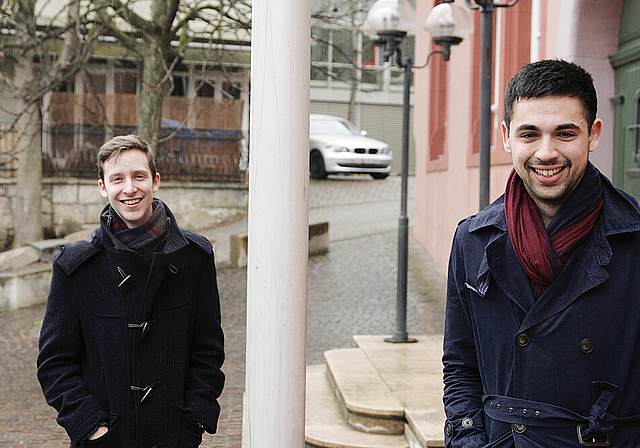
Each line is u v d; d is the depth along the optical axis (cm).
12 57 1167
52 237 1439
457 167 1088
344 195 1867
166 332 271
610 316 187
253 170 251
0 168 1402
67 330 267
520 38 830
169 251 270
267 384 248
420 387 540
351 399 509
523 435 193
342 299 1041
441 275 1178
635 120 525
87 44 1012
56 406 262
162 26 1027
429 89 1370
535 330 192
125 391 263
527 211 196
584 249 191
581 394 189
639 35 517
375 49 1955
